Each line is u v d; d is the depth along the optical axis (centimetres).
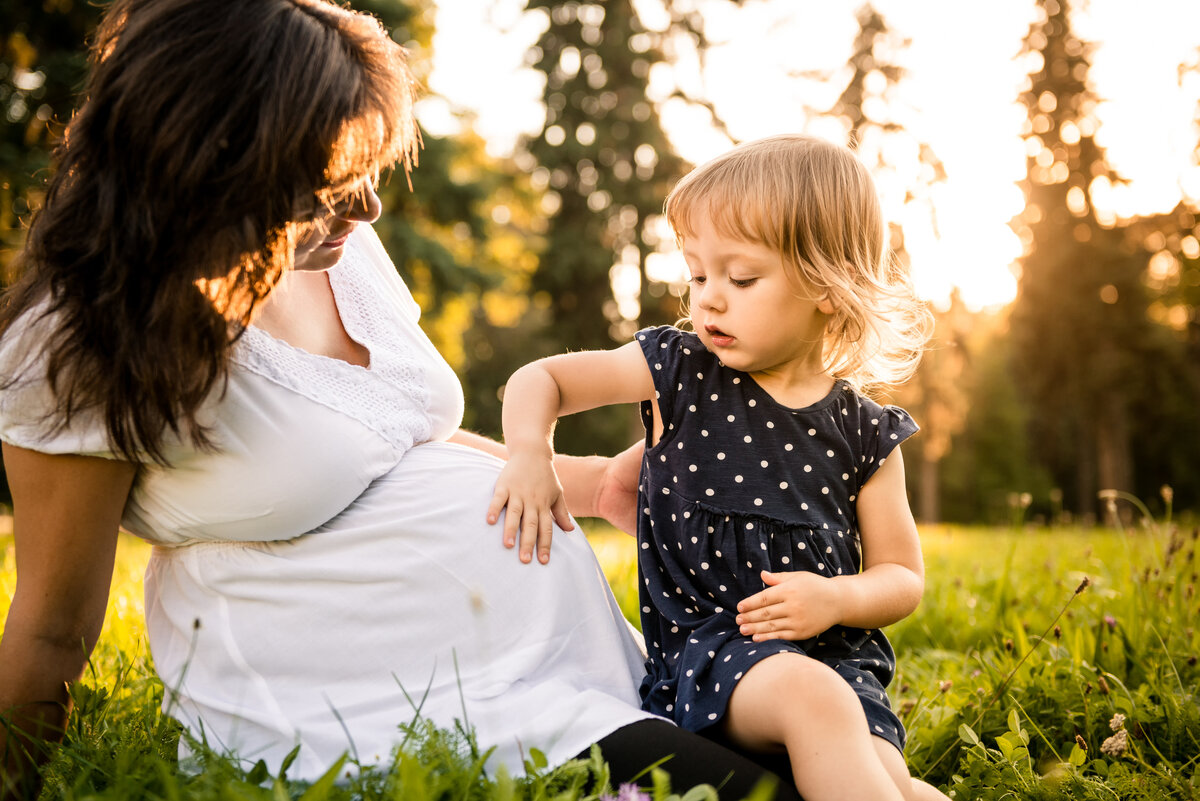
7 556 404
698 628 177
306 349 174
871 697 171
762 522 183
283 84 141
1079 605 312
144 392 140
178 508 159
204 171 138
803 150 192
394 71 158
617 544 623
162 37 139
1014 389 3120
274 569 160
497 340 2578
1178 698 224
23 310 145
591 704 154
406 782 126
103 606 163
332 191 151
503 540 171
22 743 156
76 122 143
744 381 191
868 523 194
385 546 163
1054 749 202
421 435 185
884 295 196
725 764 145
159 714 198
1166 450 2655
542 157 2148
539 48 2183
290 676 159
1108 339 2472
